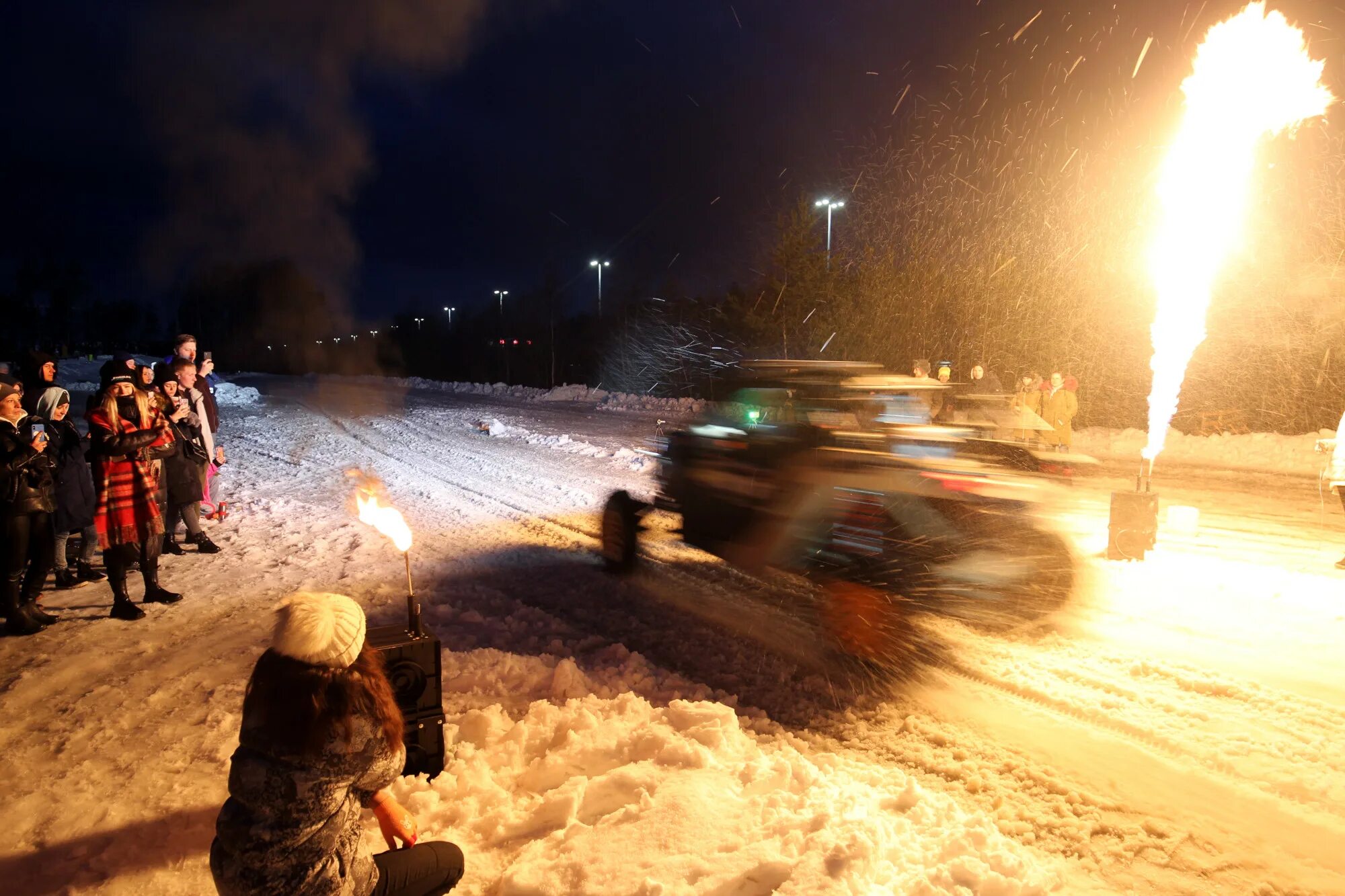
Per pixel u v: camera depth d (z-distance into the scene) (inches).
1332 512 380.5
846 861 101.9
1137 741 153.6
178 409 283.9
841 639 197.8
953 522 197.9
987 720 162.7
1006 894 105.3
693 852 107.6
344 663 79.5
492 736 147.3
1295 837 123.8
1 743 150.3
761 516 225.3
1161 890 112.0
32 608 214.4
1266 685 175.6
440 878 93.7
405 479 482.3
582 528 351.9
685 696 171.6
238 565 283.9
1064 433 422.9
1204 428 673.0
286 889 76.7
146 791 133.1
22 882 110.1
